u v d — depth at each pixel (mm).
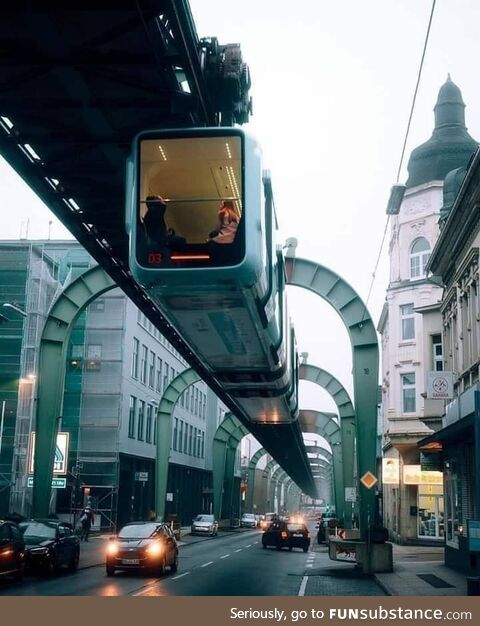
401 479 43250
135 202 11172
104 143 14289
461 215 24828
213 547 40531
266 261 12750
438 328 34906
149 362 59875
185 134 11203
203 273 11000
